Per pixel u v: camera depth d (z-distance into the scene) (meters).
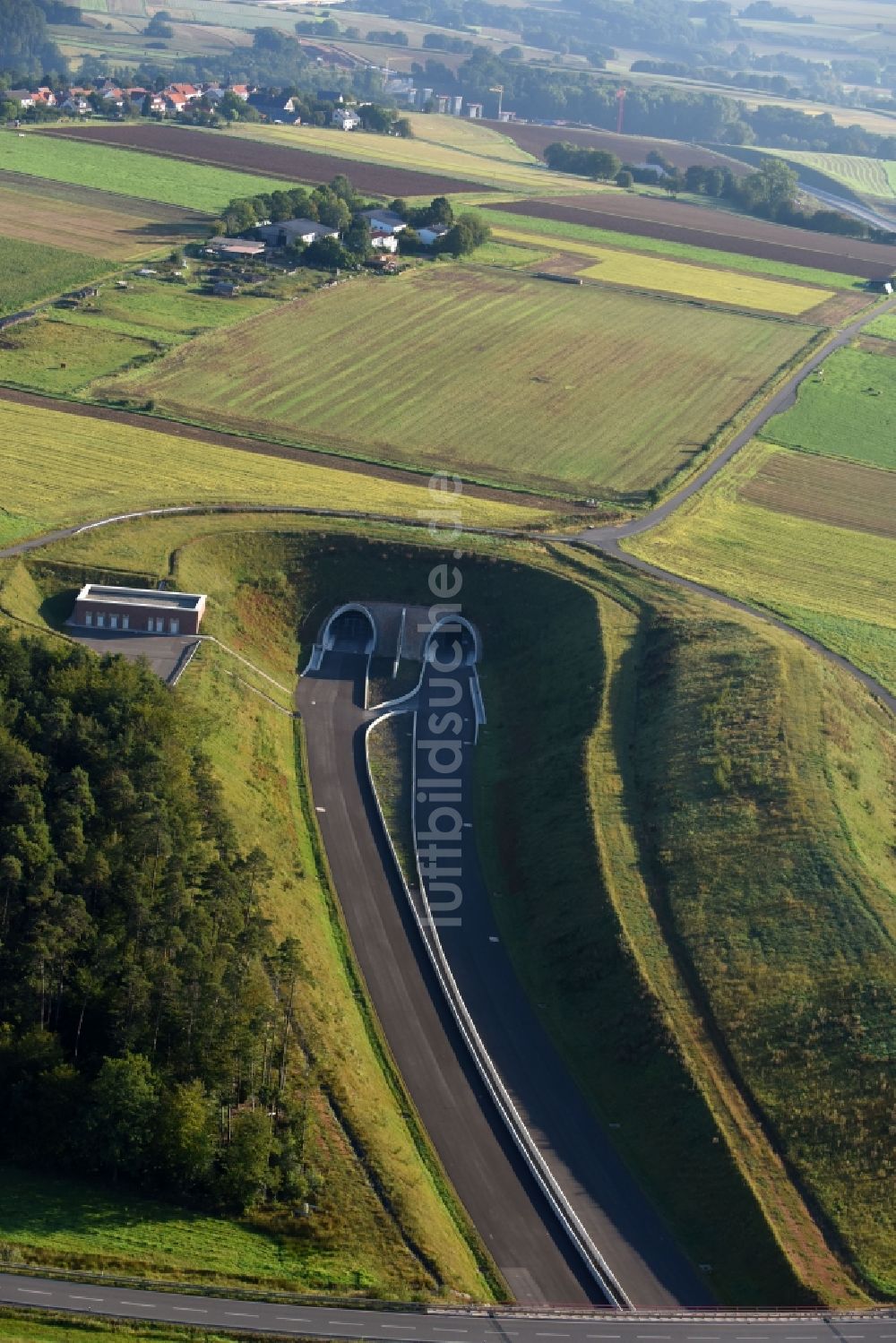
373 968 117.06
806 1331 85.44
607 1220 96.50
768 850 123.19
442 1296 84.25
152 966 96.06
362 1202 90.19
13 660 124.19
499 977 118.88
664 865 124.31
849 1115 101.31
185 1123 87.62
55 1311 76.25
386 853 132.12
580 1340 82.25
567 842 129.25
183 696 136.62
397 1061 107.38
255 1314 79.31
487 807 141.25
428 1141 100.06
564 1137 103.25
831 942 114.00
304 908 119.50
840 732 139.25
